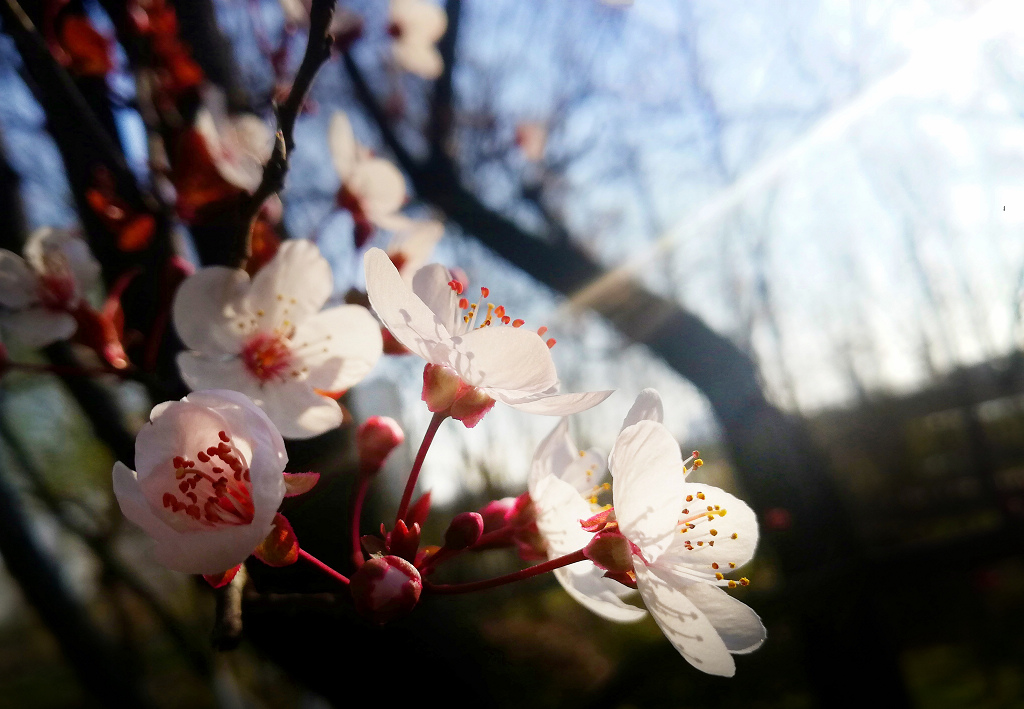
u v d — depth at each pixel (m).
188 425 0.06
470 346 0.07
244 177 0.10
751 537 0.09
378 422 0.08
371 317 0.08
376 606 0.06
